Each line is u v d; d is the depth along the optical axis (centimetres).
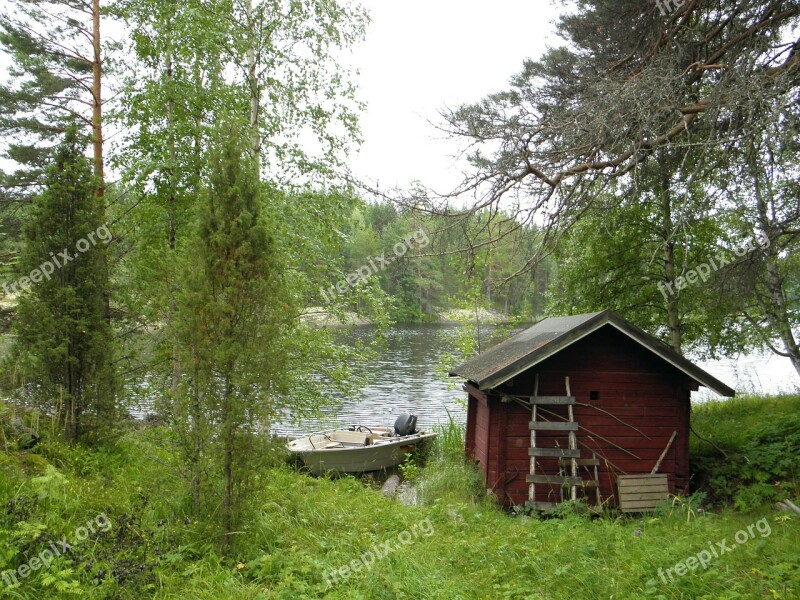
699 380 992
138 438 862
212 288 623
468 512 867
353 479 1162
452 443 1557
